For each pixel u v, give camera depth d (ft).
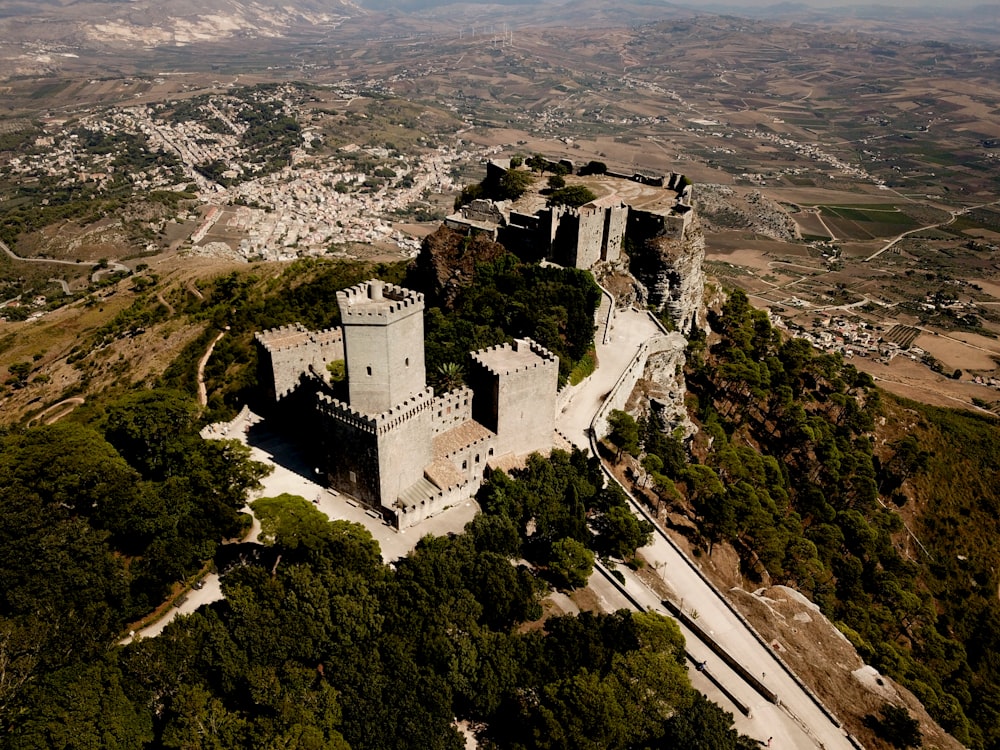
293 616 216.54
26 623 204.33
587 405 401.49
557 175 630.33
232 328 464.65
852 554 453.58
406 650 219.00
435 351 377.71
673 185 620.08
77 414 429.79
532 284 456.45
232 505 271.90
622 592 288.51
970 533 573.74
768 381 540.52
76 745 177.68
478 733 222.48
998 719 379.55
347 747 192.13
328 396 290.56
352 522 285.43
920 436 647.56
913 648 408.05
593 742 203.62
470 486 314.96
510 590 246.47
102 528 251.60
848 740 256.11
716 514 346.95
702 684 263.49
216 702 195.11
